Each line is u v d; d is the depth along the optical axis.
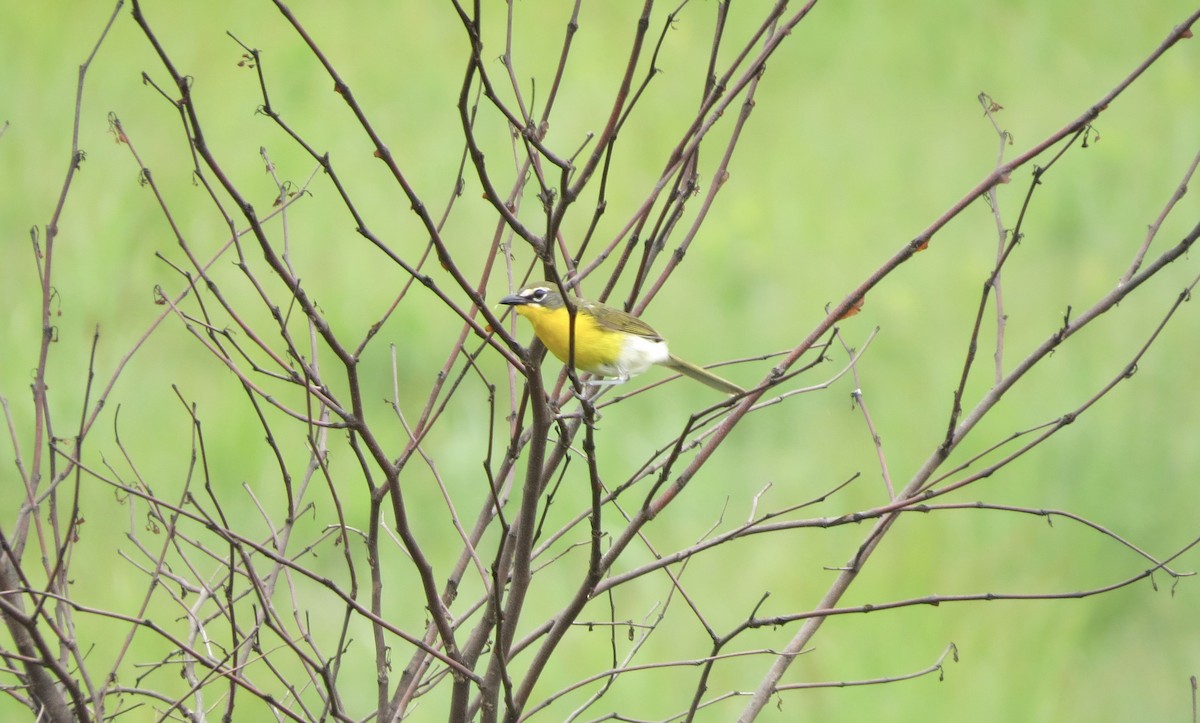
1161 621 12.59
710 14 25.47
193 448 5.61
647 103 21.77
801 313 17.56
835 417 15.59
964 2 27.67
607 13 24.50
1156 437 13.95
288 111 20.33
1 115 18.50
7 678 8.53
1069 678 11.73
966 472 13.63
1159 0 27.08
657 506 5.18
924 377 15.93
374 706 10.59
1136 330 16.75
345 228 17.55
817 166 21.47
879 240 19.50
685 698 11.36
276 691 10.23
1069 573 12.52
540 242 4.58
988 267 18.62
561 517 13.02
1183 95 23.30
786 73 24.64
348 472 13.35
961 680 10.41
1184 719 11.41
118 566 11.26
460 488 13.35
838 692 10.55
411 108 20.84
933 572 12.13
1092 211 19.92
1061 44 26.03
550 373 13.69
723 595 12.43
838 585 5.86
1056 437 13.93
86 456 12.78
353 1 24.12
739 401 5.29
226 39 21.81
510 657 5.84
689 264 18.28
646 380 16.00
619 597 12.37
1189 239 5.52
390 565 12.42
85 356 14.40
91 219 16.36
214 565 11.44
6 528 11.81
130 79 20.06
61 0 21.77
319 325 4.71
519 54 22.64
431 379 15.47
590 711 10.77
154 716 8.93
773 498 14.09
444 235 17.62
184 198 17.41
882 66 25.14
